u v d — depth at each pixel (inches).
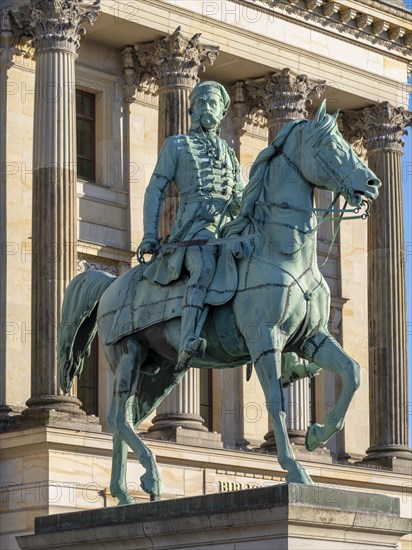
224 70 2760.8
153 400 1199.6
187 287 1106.1
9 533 2257.6
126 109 2674.7
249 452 2518.5
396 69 2974.9
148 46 2635.3
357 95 2893.7
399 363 2851.9
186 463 2431.1
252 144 2854.3
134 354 1162.6
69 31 2388.0
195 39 2573.8
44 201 2332.7
